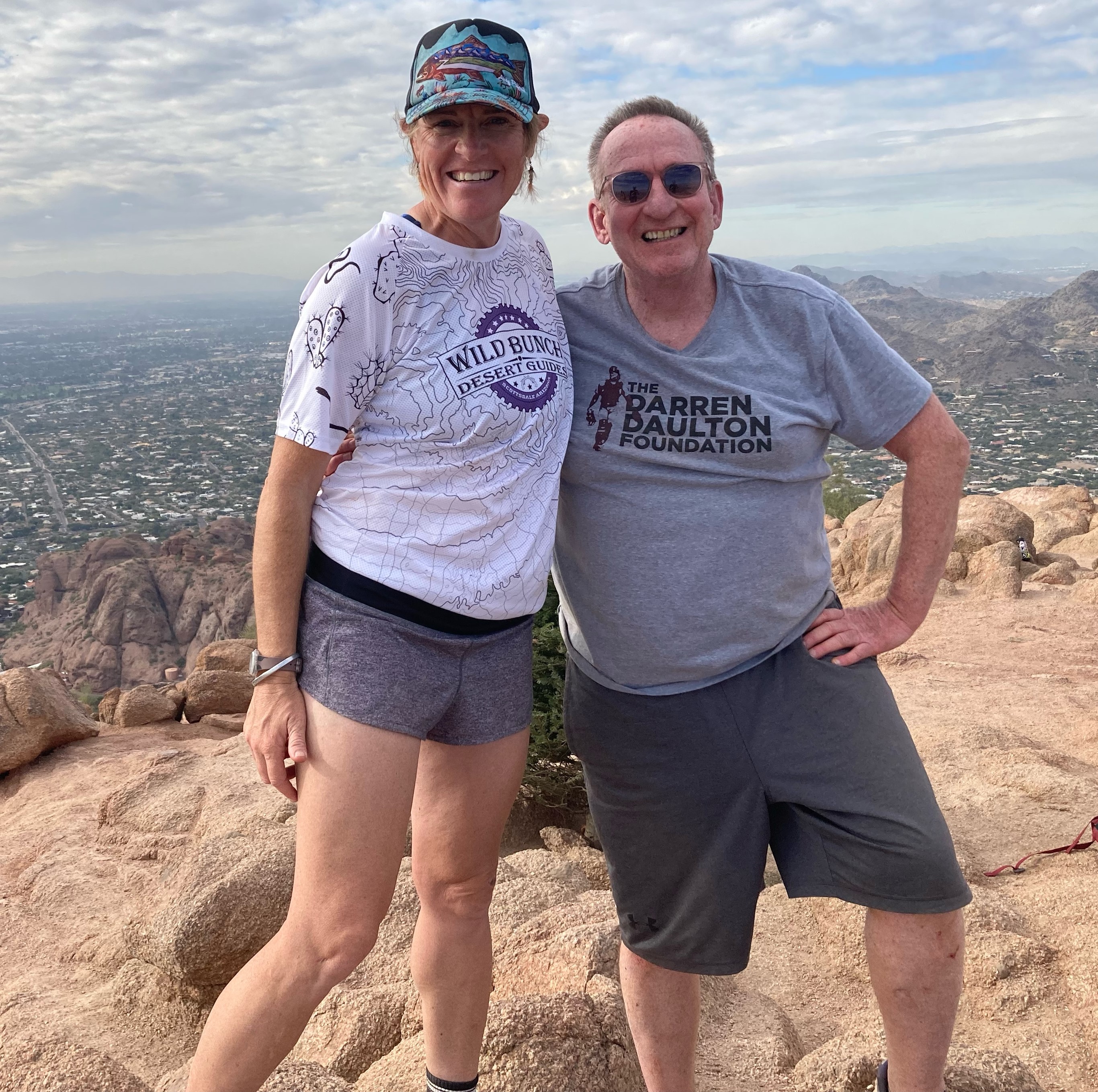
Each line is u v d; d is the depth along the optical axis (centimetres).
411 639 190
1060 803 497
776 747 209
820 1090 250
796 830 215
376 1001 299
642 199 206
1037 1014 312
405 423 190
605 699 222
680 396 213
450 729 203
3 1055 239
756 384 212
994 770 546
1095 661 838
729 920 214
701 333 216
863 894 202
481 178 194
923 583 214
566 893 379
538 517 202
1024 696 731
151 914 406
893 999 203
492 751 207
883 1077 214
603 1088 234
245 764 684
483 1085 227
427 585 189
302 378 187
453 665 197
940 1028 202
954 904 195
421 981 213
